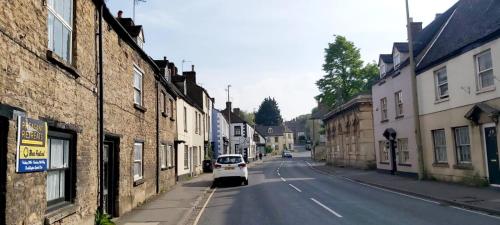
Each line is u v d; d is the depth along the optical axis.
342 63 48.09
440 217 11.12
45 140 6.94
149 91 16.94
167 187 20.73
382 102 29.83
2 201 5.67
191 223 11.60
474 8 20.86
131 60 13.88
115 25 11.71
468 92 17.89
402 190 17.83
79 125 8.83
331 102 48.59
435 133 21.53
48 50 7.17
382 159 30.23
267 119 134.88
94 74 10.02
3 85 5.66
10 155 5.82
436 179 21.20
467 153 18.56
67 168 8.36
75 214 8.51
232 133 69.56
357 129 36.38
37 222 6.69
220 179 23.41
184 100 27.83
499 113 15.57
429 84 21.69
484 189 16.20
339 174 30.77
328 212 12.55
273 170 40.47
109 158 11.90
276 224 10.86
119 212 12.05
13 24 5.98
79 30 8.98
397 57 26.44
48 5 7.50
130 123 13.65
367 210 12.73
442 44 21.78
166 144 20.84
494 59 16.02
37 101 6.76
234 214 12.92
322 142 70.19
